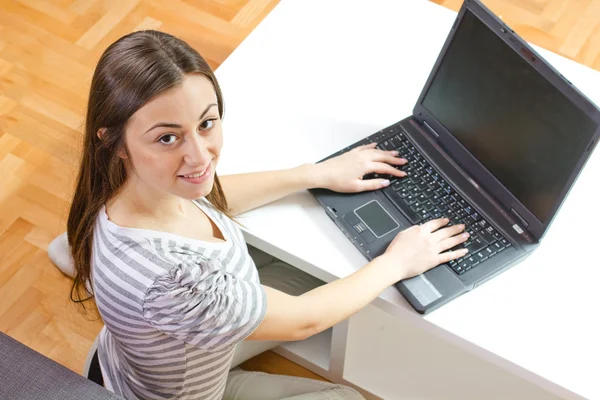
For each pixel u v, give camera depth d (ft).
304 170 5.01
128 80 3.39
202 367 4.20
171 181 3.71
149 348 4.00
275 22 6.11
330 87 5.70
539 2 8.71
